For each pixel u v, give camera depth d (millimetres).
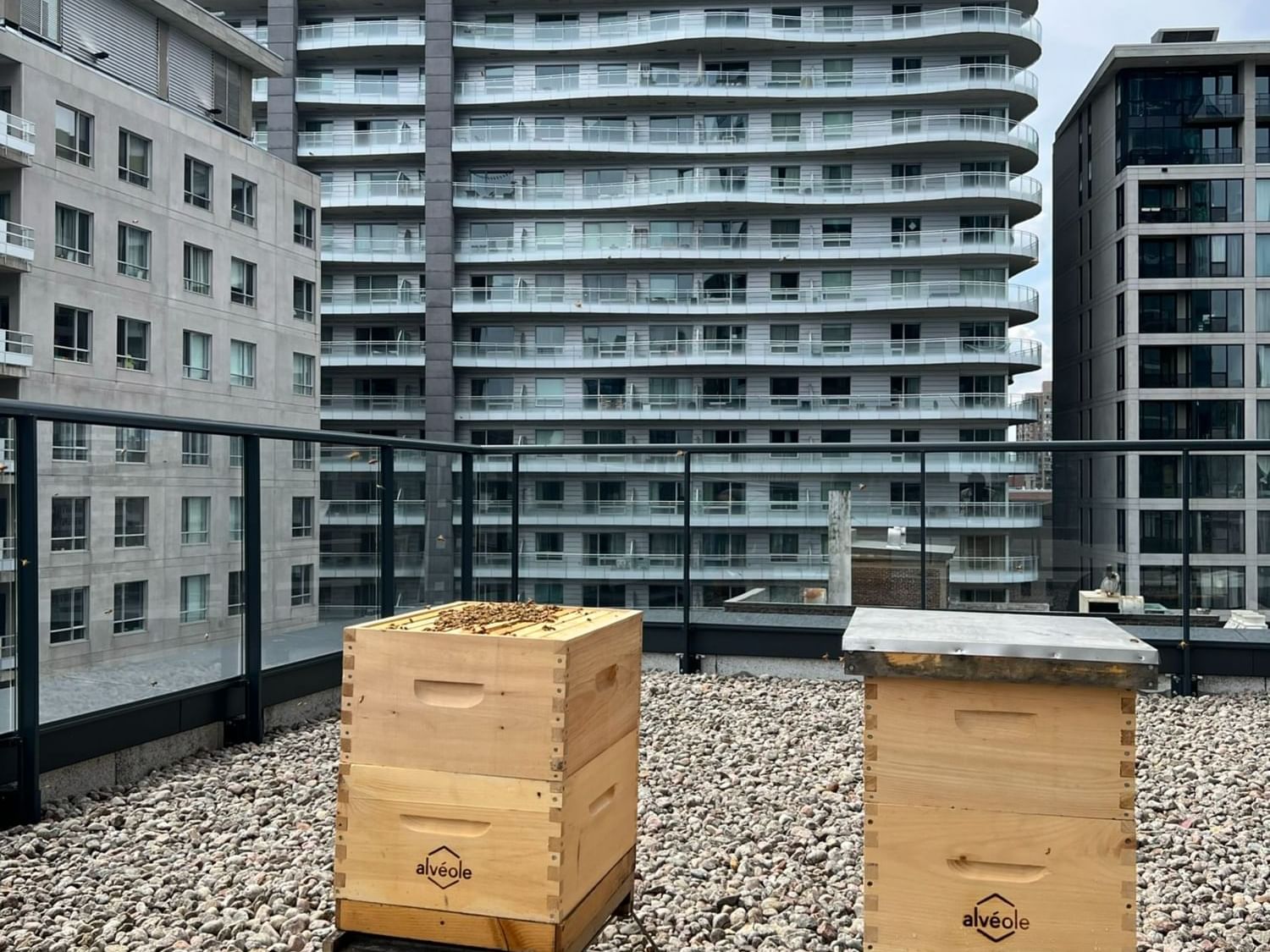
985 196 49281
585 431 51375
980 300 48875
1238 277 47625
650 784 5973
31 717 5219
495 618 3475
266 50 38750
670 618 9547
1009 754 2768
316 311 42438
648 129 51406
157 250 33875
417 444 8688
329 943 3119
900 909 2822
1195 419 47844
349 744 3145
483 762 3027
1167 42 50312
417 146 51219
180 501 6285
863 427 49875
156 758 6199
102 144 31594
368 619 8211
